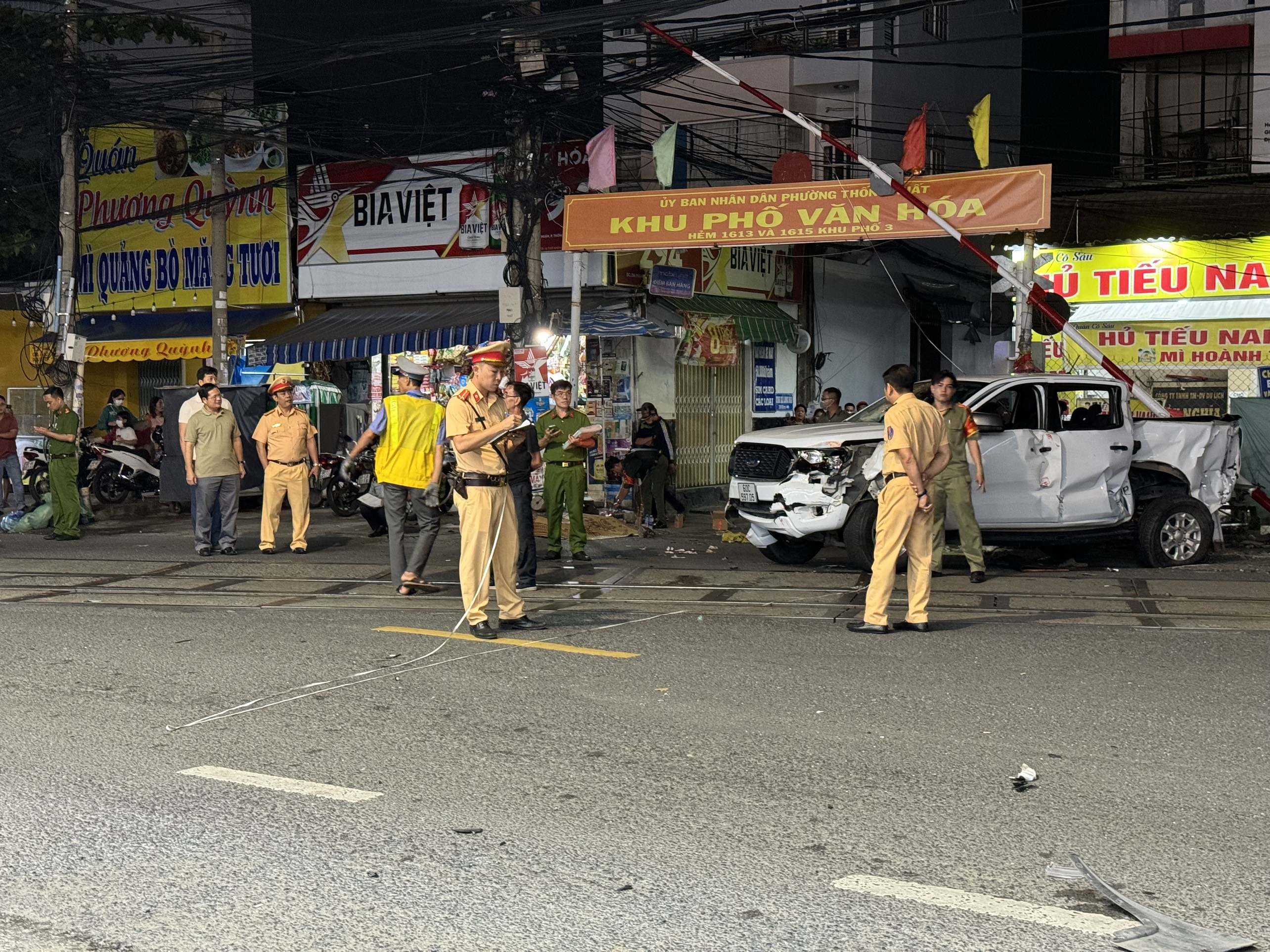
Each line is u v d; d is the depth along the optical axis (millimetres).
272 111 22359
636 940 4031
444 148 26906
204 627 9531
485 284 20672
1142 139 23953
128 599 11102
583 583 12047
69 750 6254
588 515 18156
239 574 12664
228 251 22797
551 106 17891
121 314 23984
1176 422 14008
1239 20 23047
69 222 20719
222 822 5184
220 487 14266
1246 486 15312
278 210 22359
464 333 19453
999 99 31062
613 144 16641
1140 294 21531
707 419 21734
